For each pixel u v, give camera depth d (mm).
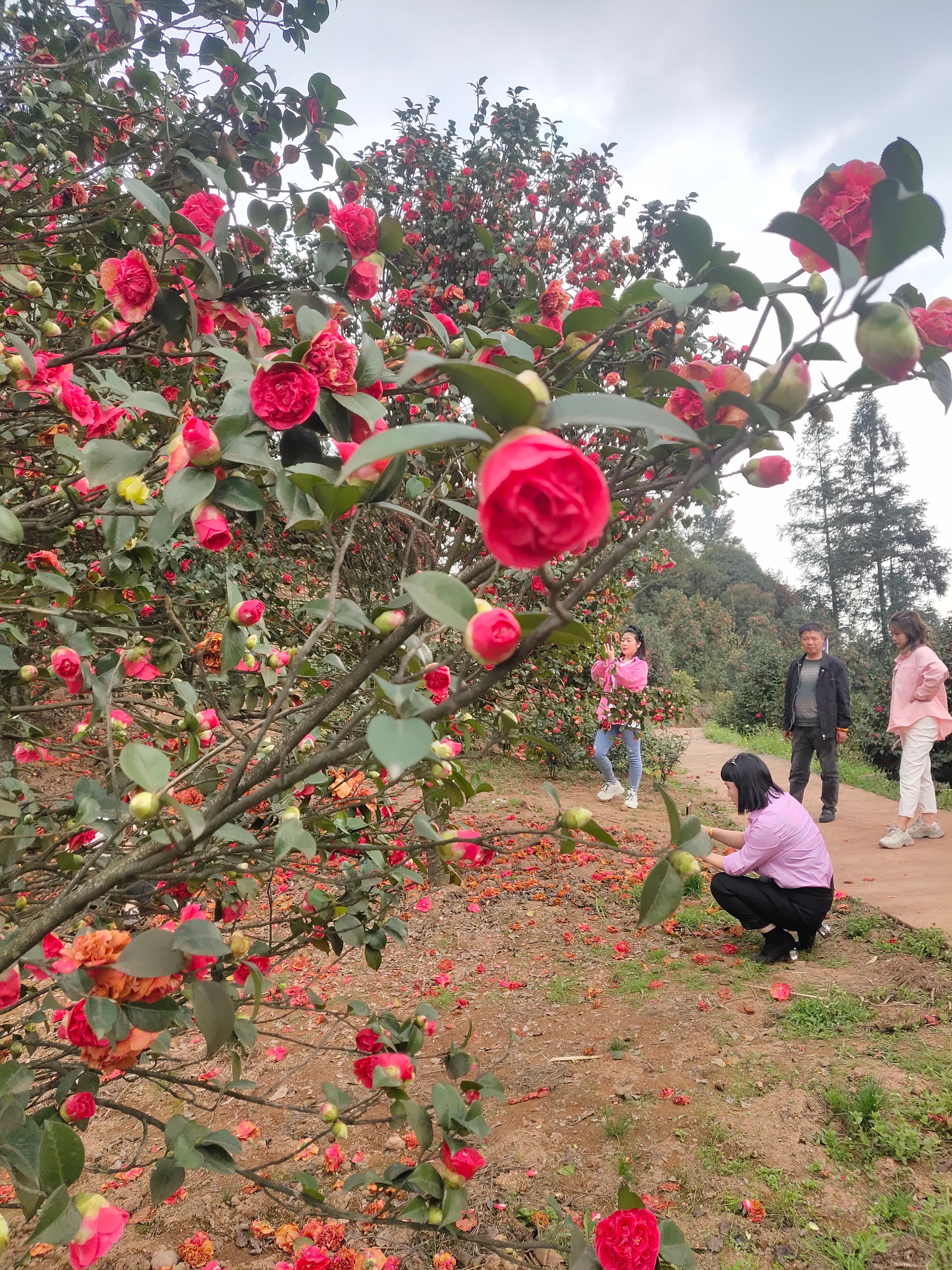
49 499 1745
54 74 2488
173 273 1425
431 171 6207
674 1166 2354
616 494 1174
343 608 1017
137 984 1029
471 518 1303
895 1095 2559
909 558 28359
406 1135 2537
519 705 6203
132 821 1183
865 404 28766
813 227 700
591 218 6523
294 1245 1776
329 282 1524
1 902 1581
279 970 3699
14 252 2068
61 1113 1199
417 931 4328
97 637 1838
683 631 26469
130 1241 2184
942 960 3574
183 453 945
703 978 3654
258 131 2170
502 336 1186
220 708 1518
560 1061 2971
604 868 5262
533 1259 2064
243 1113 2754
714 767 10062
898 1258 1980
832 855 5426
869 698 10711
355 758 1540
